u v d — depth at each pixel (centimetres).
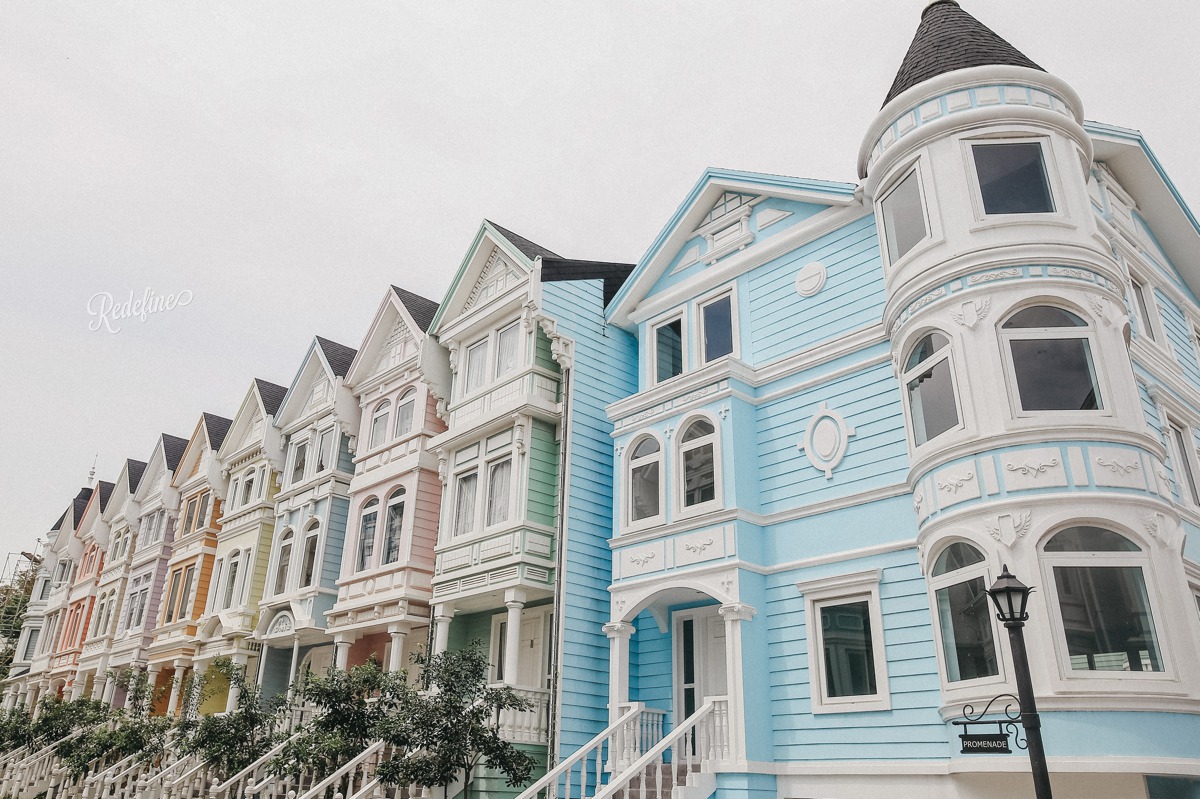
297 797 1453
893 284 1277
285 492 2517
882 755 1163
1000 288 1130
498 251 2009
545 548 1703
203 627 2638
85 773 2147
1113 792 920
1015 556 1011
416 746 1375
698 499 1464
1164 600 966
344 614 2112
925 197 1238
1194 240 1664
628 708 1413
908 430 1218
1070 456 1030
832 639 1281
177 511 3244
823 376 1420
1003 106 1213
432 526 2044
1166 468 1291
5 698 4188
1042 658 960
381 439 2270
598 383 1822
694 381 1533
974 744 919
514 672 1603
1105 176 1540
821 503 1351
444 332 2111
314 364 2656
